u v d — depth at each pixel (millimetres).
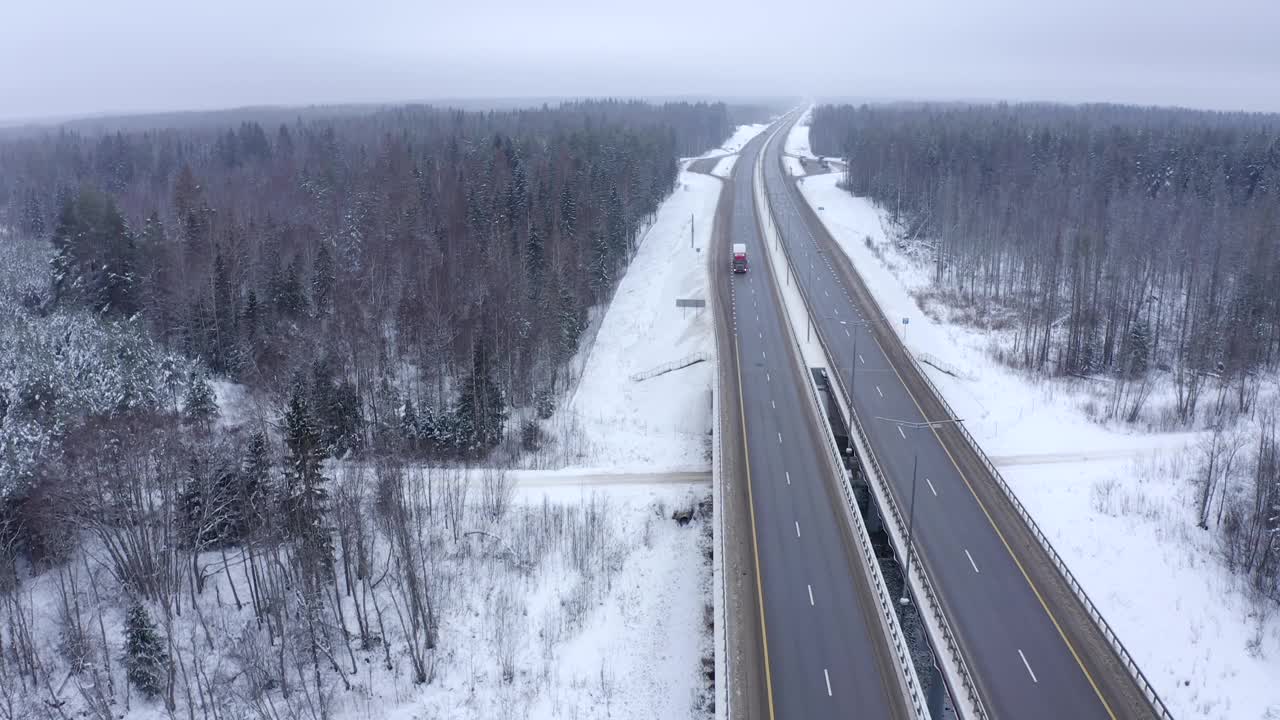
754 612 41688
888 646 39000
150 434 52906
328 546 46969
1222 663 41688
